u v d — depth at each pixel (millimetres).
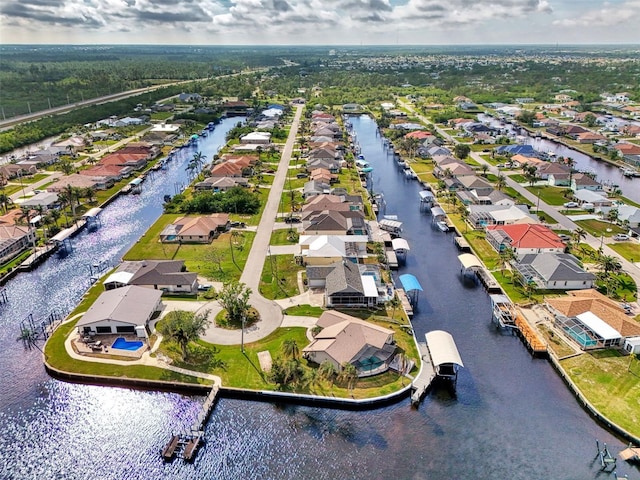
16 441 70000
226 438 70125
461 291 110250
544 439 70125
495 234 129500
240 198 156500
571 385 79312
